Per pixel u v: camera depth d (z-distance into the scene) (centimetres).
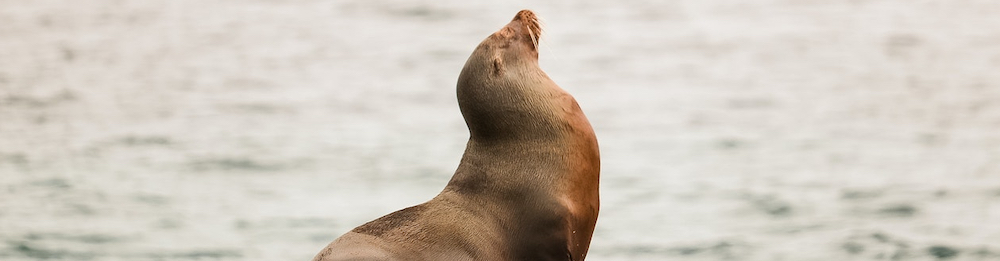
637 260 7269
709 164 10344
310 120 12800
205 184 9369
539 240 3134
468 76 3262
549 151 3197
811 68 16962
